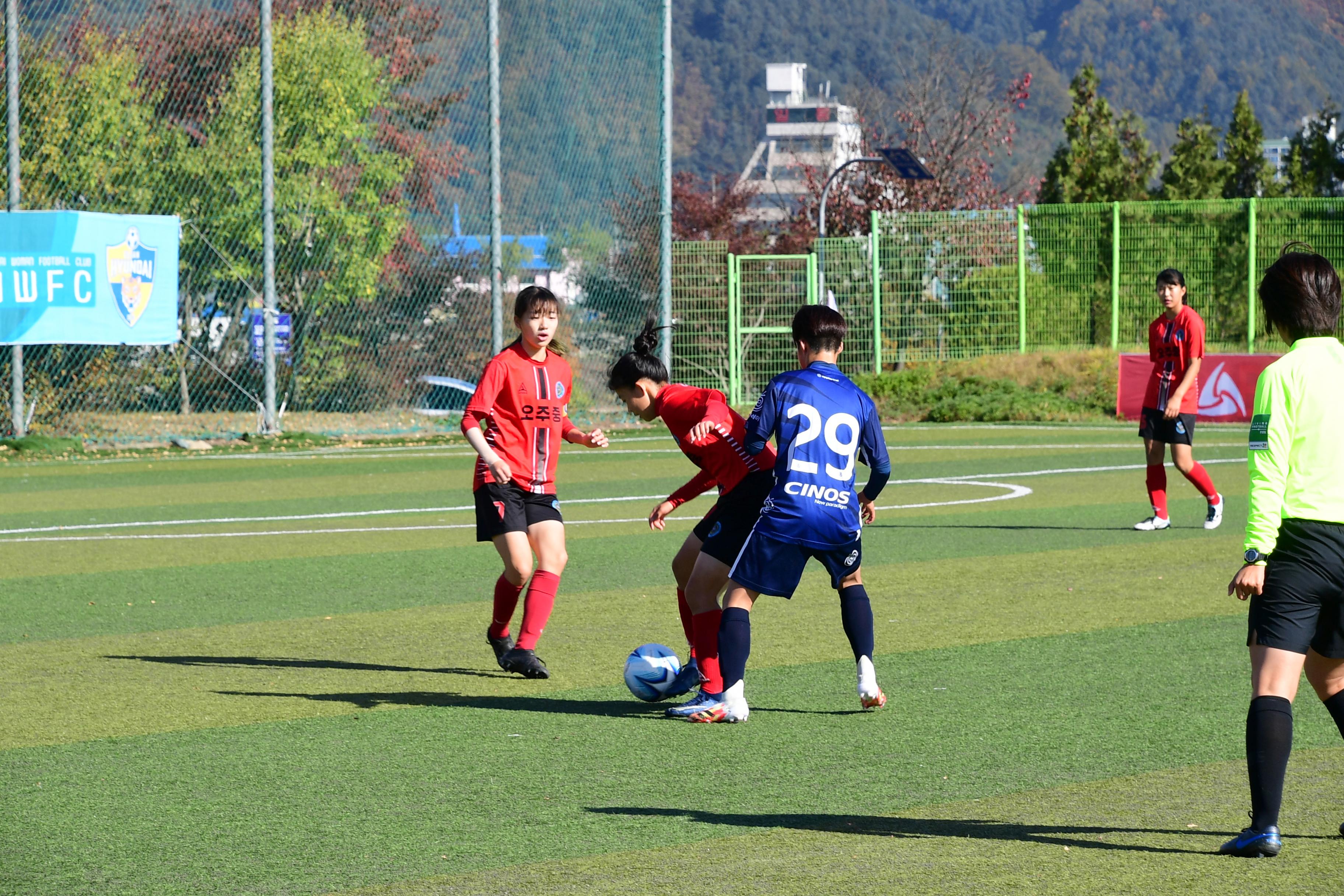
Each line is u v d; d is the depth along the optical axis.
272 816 15.09
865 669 19.28
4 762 17.25
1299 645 13.31
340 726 19.00
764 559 18.69
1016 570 31.59
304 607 28.17
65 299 60.53
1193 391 37.50
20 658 23.52
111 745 18.05
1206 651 23.23
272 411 66.88
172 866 13.52
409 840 14.27
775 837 14.29
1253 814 13.45
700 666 19.88
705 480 20.34
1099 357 82.75
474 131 71.12
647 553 34.88
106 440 64.56
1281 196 148.00
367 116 68.88
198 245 66.00
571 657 23.55
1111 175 144.00
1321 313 13.59
